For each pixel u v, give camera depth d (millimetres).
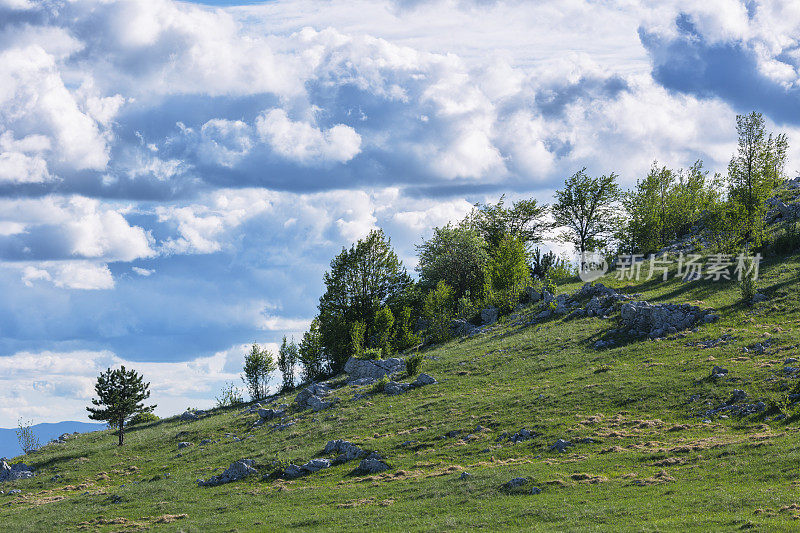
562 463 39719
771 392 44156
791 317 58562
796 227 78938
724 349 54969
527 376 61719
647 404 47781
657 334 63406
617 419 46156
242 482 48344
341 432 56500
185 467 56438
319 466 48656
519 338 75625
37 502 52344
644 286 79125
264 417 70750
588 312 76562
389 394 66562
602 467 37812
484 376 65188
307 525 35469
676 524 27031
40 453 79062
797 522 25078
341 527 34219
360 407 63531
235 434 67250
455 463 44312
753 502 28219
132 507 45188
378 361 79938
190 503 44281
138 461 63188
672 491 31656
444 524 32062
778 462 32625
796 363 47594
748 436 38156
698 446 37875
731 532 25281
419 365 74125
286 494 43312
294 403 73562
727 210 78750
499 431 48656
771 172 78312
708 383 48344
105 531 39688
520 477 37250
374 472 45812
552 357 65125
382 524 33812
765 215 83188
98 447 73688
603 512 30141
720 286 71062
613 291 79438
